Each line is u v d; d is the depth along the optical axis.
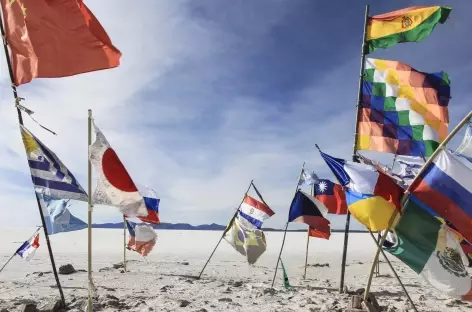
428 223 6.59
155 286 13.11
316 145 7.25
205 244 47.66
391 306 9.84
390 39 9.97
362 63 10.29
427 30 9.62
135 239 17.42
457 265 6.43
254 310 9.11
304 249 40.03
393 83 10.09
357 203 6.74
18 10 7.47
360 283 15.42
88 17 7.40
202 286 13.14
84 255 27.48
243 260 26.59
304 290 12.57
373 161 10.03
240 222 13.94
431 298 11.42
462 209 6.18
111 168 6.80
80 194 8.06
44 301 9.20
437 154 6.41
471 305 10.21
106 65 7.44
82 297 10.09
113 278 14.90
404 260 6.61
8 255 25.88
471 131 8.41
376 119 10.10
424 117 9.82
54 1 7.32
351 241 60.41
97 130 6.82
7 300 9.77
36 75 7.36
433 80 9.88
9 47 7.57
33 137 7.89
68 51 7.37
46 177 7.98
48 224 8.35
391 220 6.62
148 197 13.68
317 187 14.74
